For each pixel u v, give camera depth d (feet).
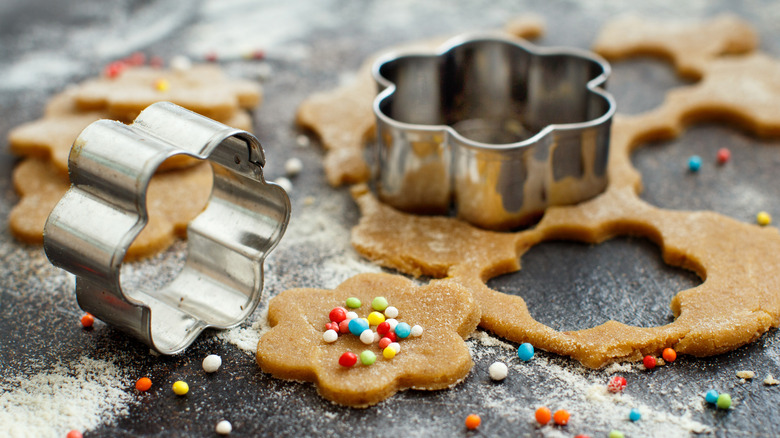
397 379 1.12
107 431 1.09
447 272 1.24
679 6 1.85
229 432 1.09
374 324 1.16
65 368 1.16
